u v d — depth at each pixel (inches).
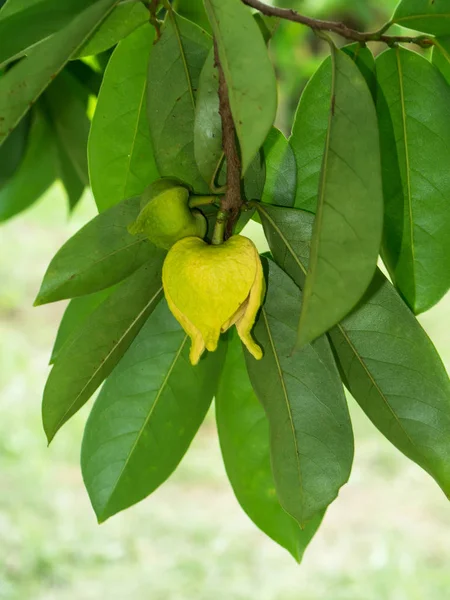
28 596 68.8
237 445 29.9
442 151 28.0
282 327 26.9
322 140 27.9
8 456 88.9
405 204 28.2
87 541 75.7
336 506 82.8
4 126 24.4
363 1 82.5
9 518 78.0
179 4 30.5
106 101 29.1
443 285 28.2
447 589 70.7
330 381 26.8
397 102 28.1
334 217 23.5
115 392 28.7
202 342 25.0
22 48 27.3
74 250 26.9
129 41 28.7
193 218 25.7
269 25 28.8
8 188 37.9
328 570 73.4
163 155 27.7
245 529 79.6
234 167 25.6
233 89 23.2
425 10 27.3
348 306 23.1
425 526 79.6
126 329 27.1
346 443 26.9
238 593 70.5
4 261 133.3
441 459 26.7
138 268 27.1
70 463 89.2
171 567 73.2
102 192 29.5
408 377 26.7
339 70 24.2
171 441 29.0
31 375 105.1
